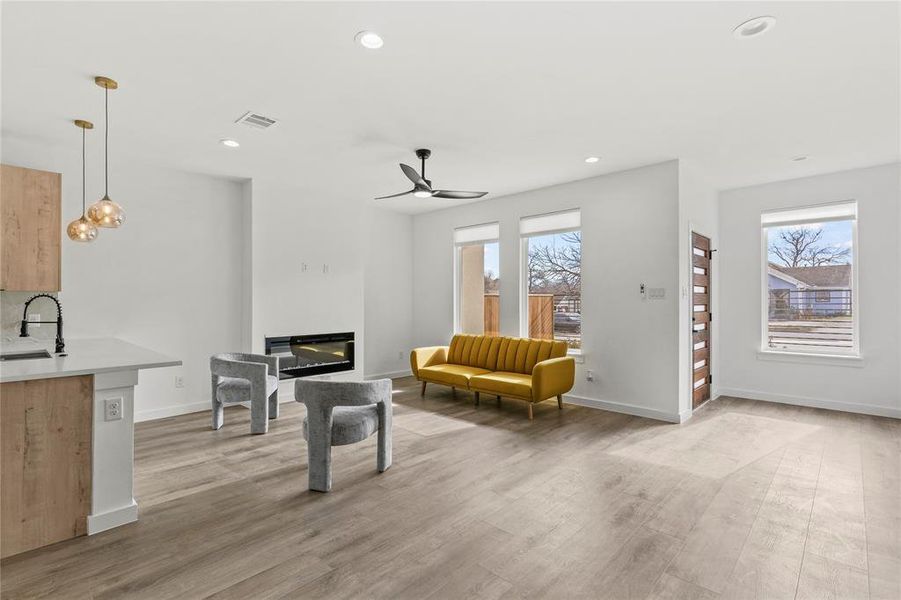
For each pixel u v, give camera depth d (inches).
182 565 83.7
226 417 184.9
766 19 88.3
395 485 119.6
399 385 256.8
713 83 115.6
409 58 103.0
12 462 87.3
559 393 191.0
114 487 98.1
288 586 77.5
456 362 237.1
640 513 103.7
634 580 79.2
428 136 153.0
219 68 107.1
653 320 185.3
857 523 98.7
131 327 177.0
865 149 166.4
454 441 155.8
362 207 245.6
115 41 95.4
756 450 146.2
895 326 182.9
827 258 201.9
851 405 192.4
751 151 168.9
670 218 180.5
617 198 196.2
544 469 130.3
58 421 92.3
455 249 272.2
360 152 169.0
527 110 132.1
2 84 114.7
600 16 87.5
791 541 91.7
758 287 216.1
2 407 86.4
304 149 165.3
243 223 207.9
